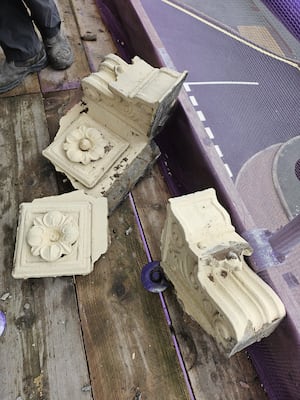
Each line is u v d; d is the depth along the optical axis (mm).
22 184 1219
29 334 976
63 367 939
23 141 1311
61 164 1151
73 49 1616
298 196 1253
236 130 1396
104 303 1039
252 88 1537
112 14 1700
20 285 1039
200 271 817
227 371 980
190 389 946
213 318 845
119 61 1162
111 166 1162
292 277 965
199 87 1501
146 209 1238
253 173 1297
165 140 1404
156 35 1414
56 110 1408
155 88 1075
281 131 1433
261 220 1189
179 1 1739
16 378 917
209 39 1646
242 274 848
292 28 1733
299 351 831
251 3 1790
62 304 1025
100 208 1067
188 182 1274
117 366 954
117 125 1200
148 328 1014
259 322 784
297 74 1603
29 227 1016
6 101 1405
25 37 1304
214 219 875
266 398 966
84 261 988
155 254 1143
